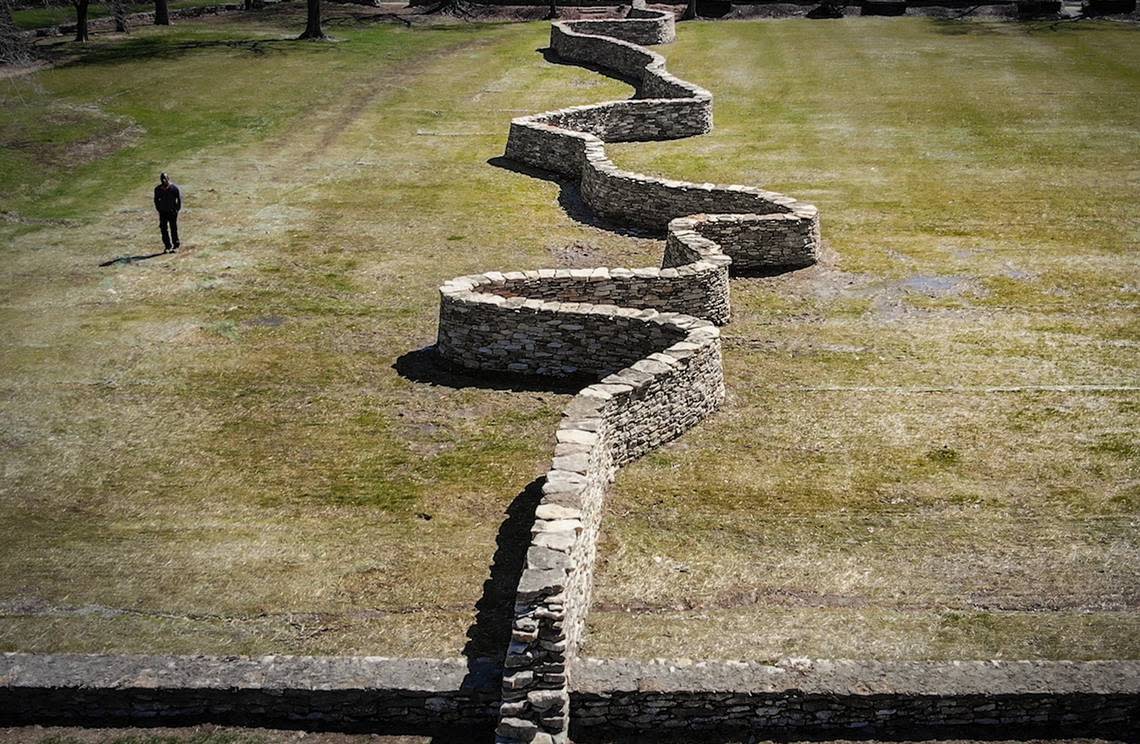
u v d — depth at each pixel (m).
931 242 23.47
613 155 30.84
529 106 37.28
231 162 31.80
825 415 16.28
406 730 10.65
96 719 10.85
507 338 17.66
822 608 11.95
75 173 30.94
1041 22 47.53
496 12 57.16
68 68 43.06
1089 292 20.47
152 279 22.98
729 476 14.70
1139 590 12.02
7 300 22.03
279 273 23.12
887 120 33.03
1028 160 28.78
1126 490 13.98
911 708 10.19
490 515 14.05
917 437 15.54
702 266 19.12
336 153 32.47
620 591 12.35
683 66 41.50
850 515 13.72
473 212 26.89
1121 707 10.09
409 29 53.44
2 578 13.04
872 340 18.88
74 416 17.14
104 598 12.59
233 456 15.80
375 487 14.82
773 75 39.34
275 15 57.84
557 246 24.31
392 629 11.86
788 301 20.69
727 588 12.37
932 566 12.63
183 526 14.06
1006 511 13.65
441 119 36.06
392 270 23.14
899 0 52.41
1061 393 16.67
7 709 10.89
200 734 10.62
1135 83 35.91
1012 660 10.68
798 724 10.31
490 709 10.54
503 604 12.23
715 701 10.25
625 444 14.80
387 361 18.80
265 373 18.48
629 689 10.23
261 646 11.65
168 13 58.56
